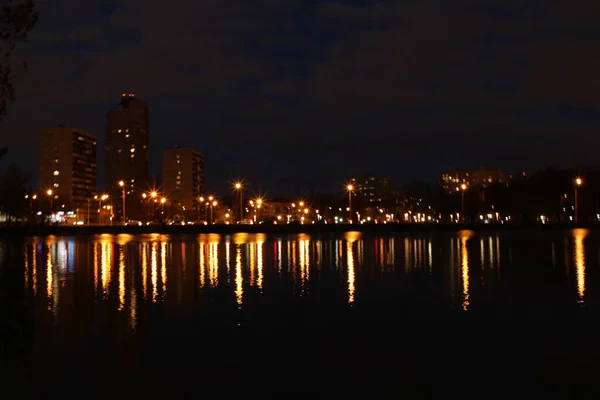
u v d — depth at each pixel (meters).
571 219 116.00
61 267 27.98
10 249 44.44
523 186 110.38
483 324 12.88
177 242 55.47
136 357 10.28
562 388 8.52
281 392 8.42
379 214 185.25
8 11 14.23
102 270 26.25
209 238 65.62
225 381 8.92
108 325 13.04
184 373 9.34
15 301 16.66
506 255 32.84
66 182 178.12
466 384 8.73
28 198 100.06
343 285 19.92
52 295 17.91
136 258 33.75
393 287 19.17
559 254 33.12
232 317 13.94
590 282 19.94
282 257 33.56
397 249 40.28
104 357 10.26
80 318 13.90
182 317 13.97
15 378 9.08
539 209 106.38
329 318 13.73
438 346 10.95
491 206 114.69
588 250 36.56
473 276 22.17
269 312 14.59
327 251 39.00
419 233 74.62
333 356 10.30
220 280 21.80
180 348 10.91
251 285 20.17
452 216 133.62
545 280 20.62
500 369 9.46
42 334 12.14
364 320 13.45
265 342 11.35
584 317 13.55
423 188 157.38
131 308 15.34
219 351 10.69
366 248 42.16
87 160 189.00
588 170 108.06
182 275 23.78
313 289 18.92
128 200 189.88
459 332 12.09
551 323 12.91
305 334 12.03
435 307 15.12
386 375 9.20
